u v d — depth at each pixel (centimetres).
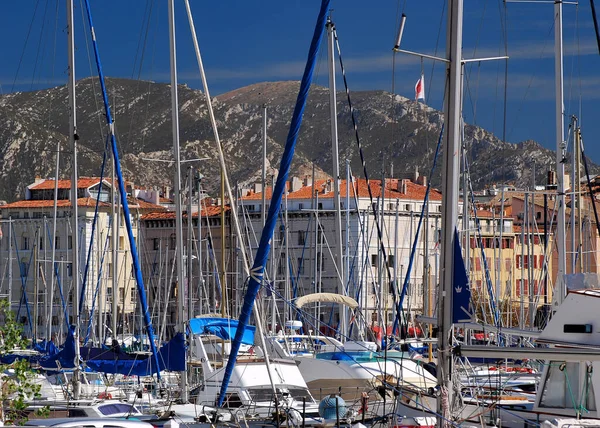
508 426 4044
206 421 5053
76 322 6625
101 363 6262
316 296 6381
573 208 7744
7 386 4603
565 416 3828
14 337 4691
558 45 6669
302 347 9119
